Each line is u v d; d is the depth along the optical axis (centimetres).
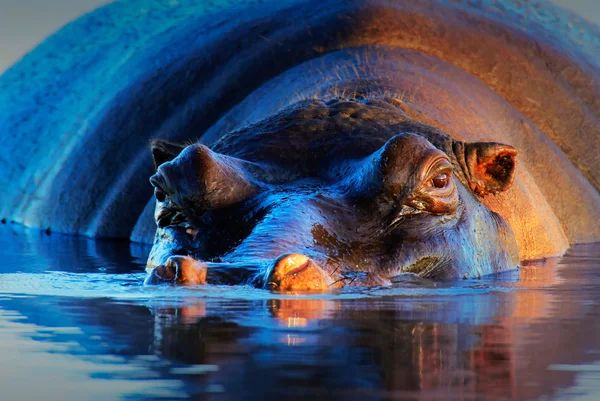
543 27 3962
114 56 4222
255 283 1598
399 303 1553
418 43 3272
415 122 2325
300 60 3294
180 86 3600
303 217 1797
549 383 1060
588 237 3209
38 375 1079
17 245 3178
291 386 1007
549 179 3142
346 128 2175
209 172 1902
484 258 2186
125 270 2283
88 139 3869
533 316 1463
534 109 3366
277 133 2175
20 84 4662
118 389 1014
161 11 4400
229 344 1200
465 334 1297
